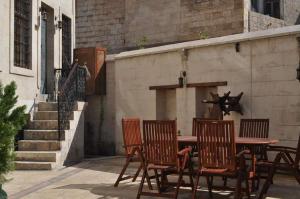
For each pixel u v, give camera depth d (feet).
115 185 23.45
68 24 46.88
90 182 24.95
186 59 34.19
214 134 18.07
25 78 35.78
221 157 18.03
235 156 17.74
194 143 20.94
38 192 22.04
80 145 35.55
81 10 62.28
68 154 33.04
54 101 40.70
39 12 38.40
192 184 20.81
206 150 18.37
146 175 22.13
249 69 29.99
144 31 57.82
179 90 34.83
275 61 28.55
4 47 32.53
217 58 32.09
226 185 22.98
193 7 53.83
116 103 39.88
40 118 35.86
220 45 31.86
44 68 41.27
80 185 23.98
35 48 37.65
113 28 60.23
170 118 37.06
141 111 37.93
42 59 40.78
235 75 30.89
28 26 37.06
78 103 35.63
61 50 43.50
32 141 32.55
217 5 51.88
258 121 25.35
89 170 29.86
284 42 28.07
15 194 21.61
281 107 28.19
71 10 46.96
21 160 31.22
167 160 19.47
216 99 30.25
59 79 41.83
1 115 14.03
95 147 41.81
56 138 33.09
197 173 18.69
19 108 14.64
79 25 62.34
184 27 54.54
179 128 34.78
